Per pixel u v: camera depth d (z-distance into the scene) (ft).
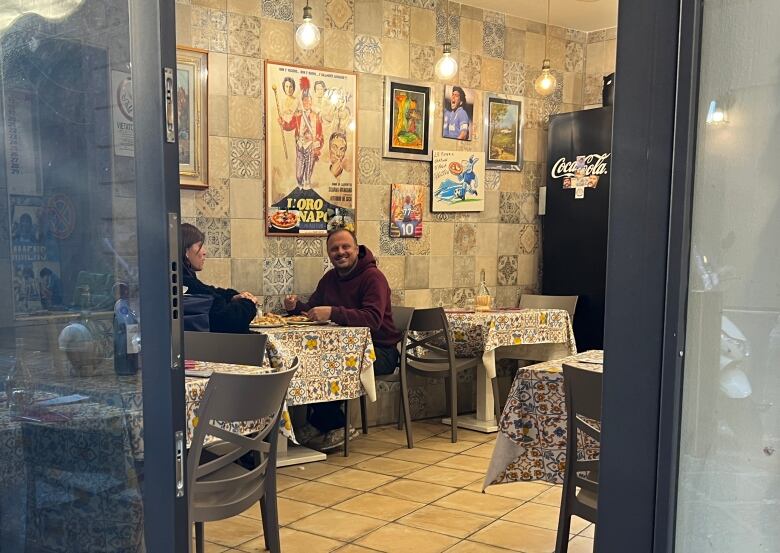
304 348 14.58
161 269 5.28
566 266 21.08
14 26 6.07
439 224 19.85
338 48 17.78
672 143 4.07
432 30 19.33
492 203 20.85
